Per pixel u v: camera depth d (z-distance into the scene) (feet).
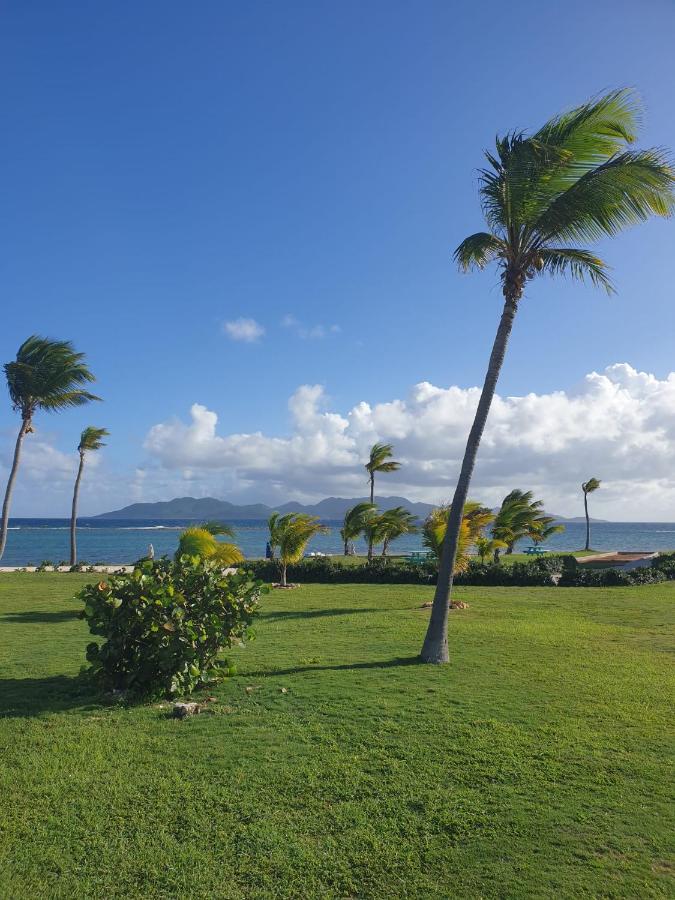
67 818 15.93
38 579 82.94
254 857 14.28
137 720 23.34
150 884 13.35
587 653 34.42
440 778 18.04
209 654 27.89
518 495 134.31
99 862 14.08
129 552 216.33
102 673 26.96
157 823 15.69
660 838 14.92
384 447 122.31
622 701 25.18
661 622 45.85
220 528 62.95
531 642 37.47
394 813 16.12
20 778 18.19
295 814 16.05
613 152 33.01
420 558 113.09
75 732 22.02
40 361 89.40
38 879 13.47
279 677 29.48
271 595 64.90
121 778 18.15
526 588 70.79
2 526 90.74
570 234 34.04
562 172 33.06
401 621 45.91
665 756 19.57
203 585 28.81
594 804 16.53
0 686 28.35
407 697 25.72
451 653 34.37
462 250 35.88
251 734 21.61
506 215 33.96
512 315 34.78
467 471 33.86
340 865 13.99
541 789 17.35
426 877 13.60
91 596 27.17
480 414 34.24
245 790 17.38
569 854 14.33
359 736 21.24
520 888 13.17
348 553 148.15
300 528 75.25
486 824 15.58
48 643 38.93
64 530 520.83
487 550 84.64
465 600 59.06
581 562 119.65
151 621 26.37
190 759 19.47
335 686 27.55
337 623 45.39
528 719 22.91
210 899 12.91
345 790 17.29
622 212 32.81
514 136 33.17
